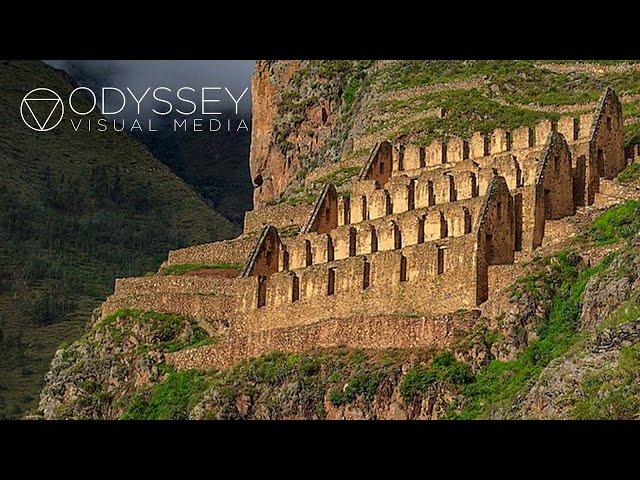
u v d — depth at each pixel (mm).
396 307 144500
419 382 133625
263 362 148750
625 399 110125
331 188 174125
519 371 130000
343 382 139500
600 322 126125
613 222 142125
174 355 162875
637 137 168625
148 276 185375
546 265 137500
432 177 162750
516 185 152375
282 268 165375
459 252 140500
